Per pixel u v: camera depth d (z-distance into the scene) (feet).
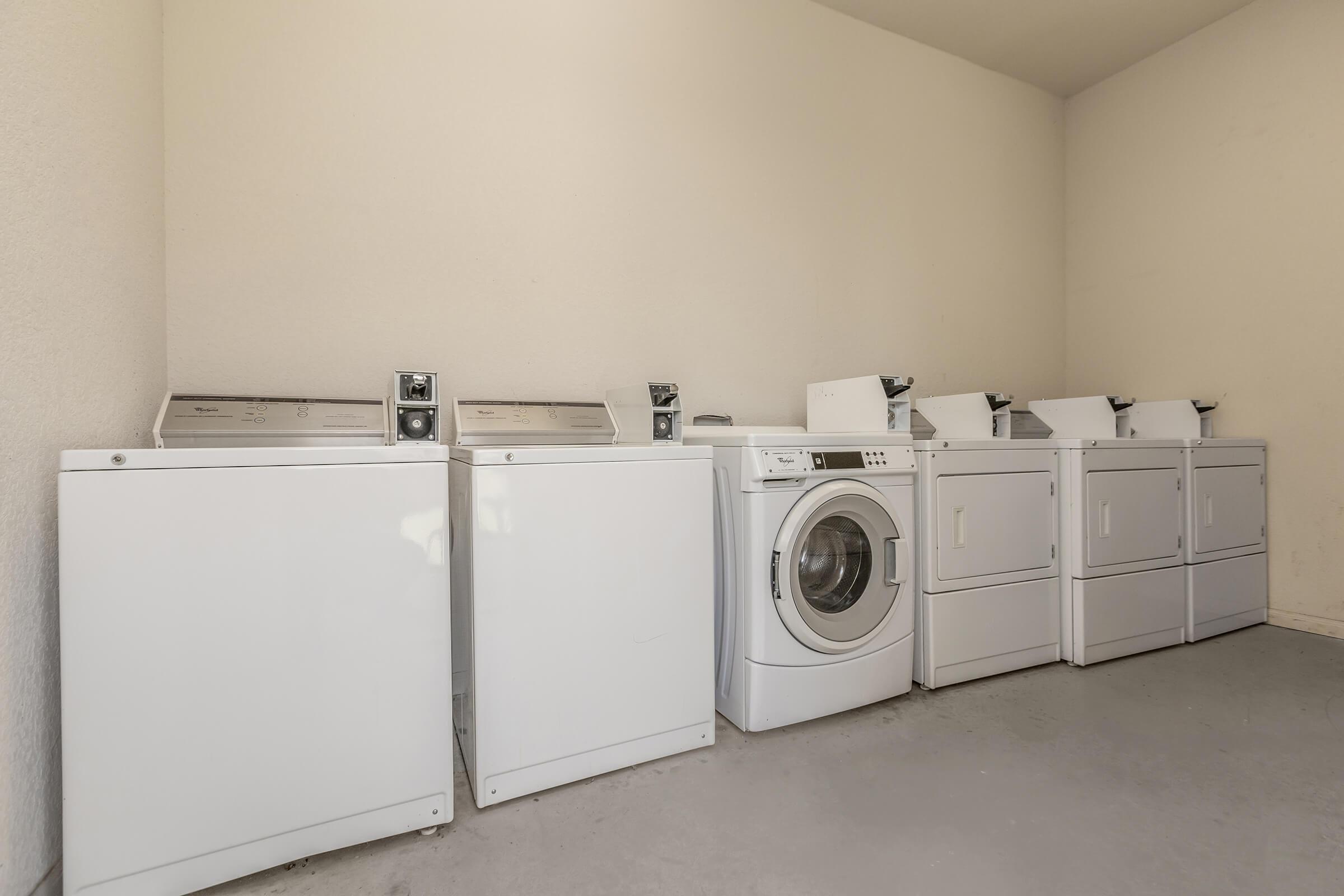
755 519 5.48
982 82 10.72
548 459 4.55
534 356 7.02
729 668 5.84
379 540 3.95
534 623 4.49
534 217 7.01
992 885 3.65
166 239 5.39
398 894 3.61
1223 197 9.57
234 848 3.57
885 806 4.48
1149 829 4.18
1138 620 7.66
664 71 7.83
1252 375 9.24
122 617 3.32
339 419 5.48
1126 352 10.87
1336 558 8.38
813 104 9.00
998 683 6.81
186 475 3.46
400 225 6.34
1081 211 11.57
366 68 6.19
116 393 4.34
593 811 4.43
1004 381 10.95
